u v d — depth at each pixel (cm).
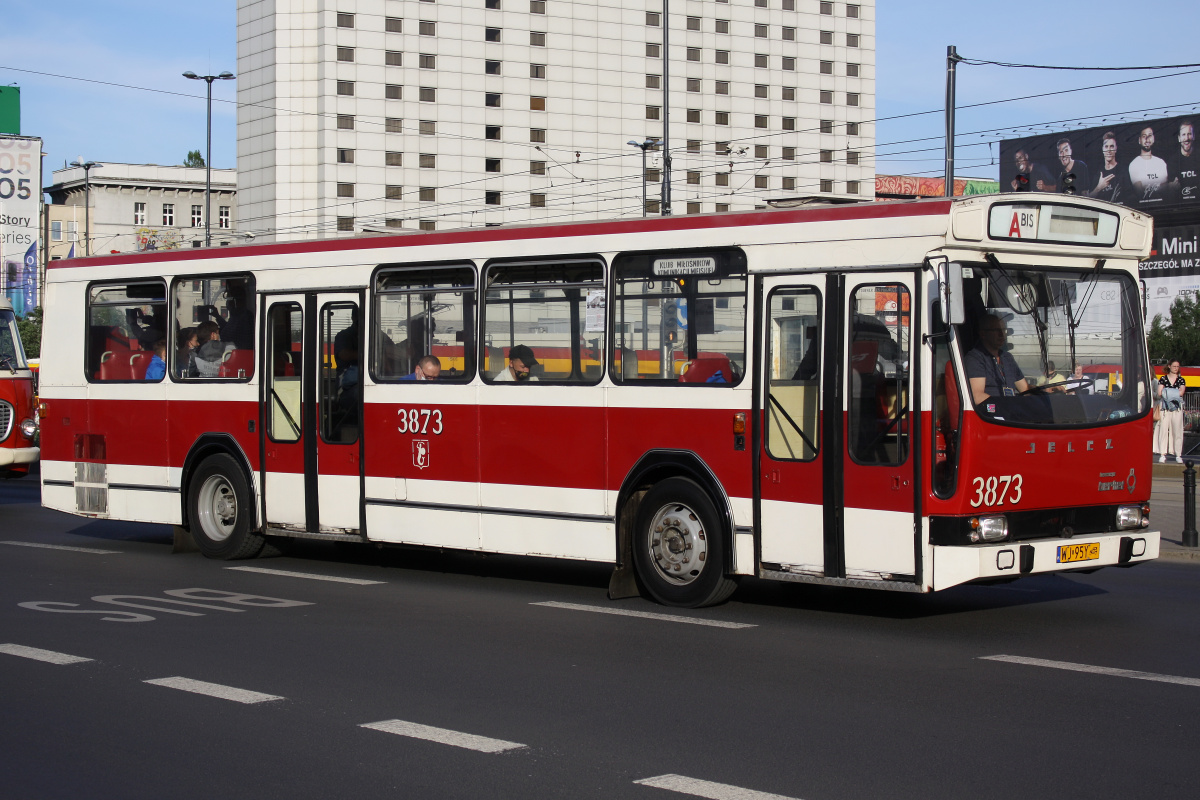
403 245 1228
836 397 962
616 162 9419
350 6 8594
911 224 930
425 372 1212
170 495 1418
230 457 1361
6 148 7762
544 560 1391
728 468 1021
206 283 1386
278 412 1322
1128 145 5047
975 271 934
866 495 948
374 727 690
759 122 9944
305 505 1298
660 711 720
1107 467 988
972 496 909
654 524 1070
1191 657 862
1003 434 922
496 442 1159
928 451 913
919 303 923
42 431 1543
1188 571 1302
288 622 998
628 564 1101
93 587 1180
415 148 8812
